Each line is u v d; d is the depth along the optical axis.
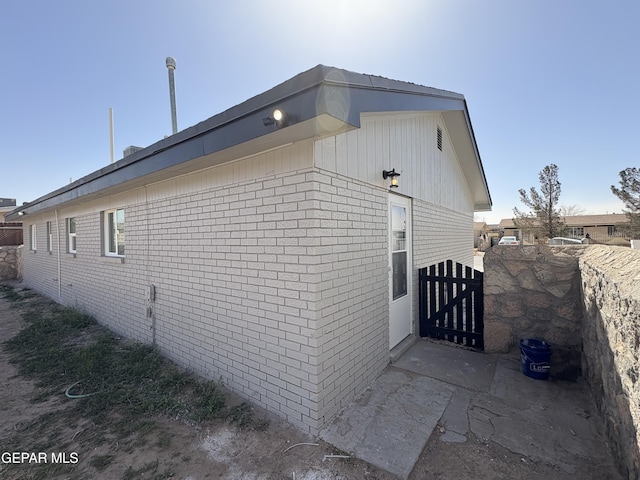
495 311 4.07
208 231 3.38
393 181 3.74
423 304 4.87
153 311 4.32
